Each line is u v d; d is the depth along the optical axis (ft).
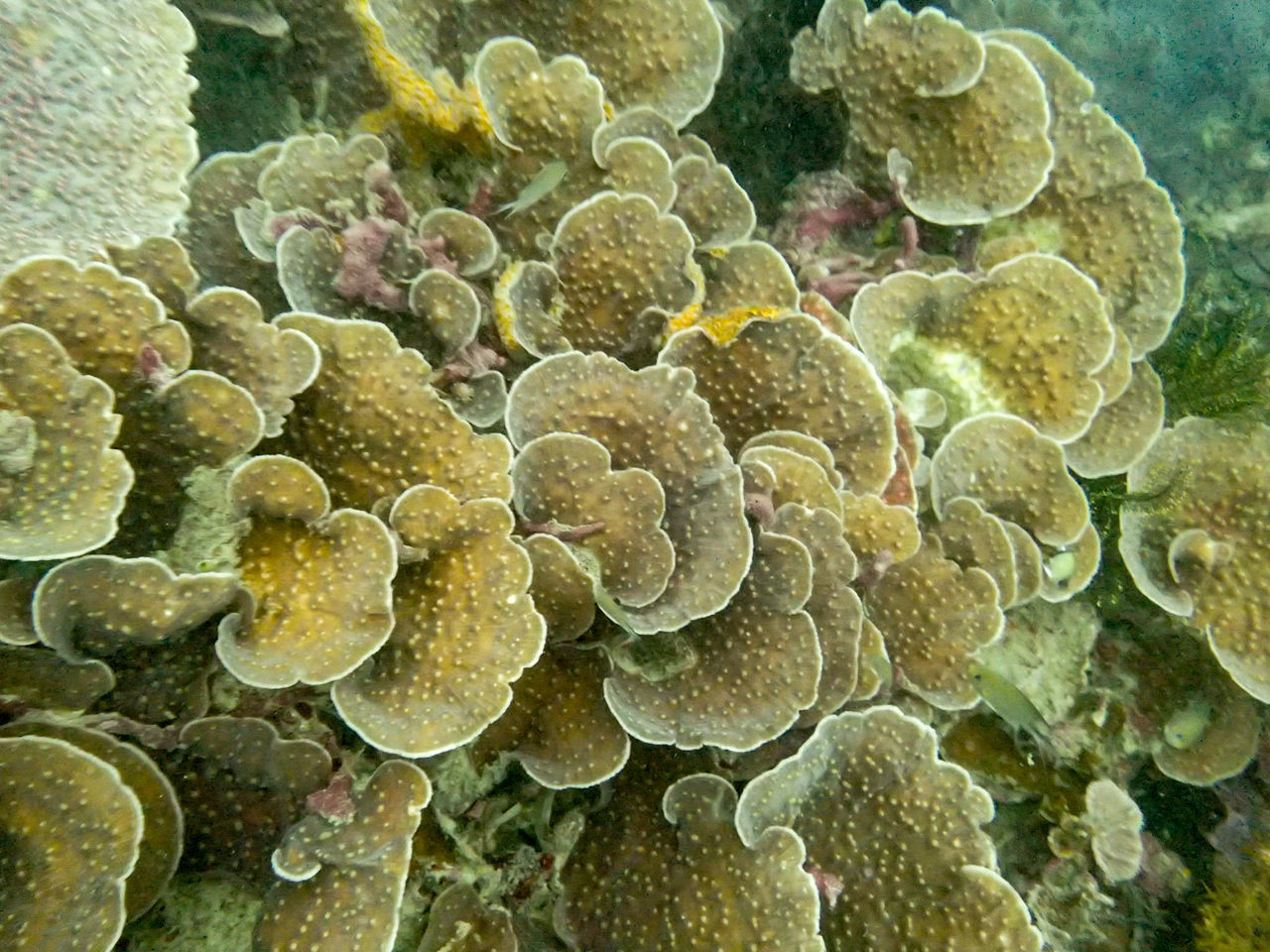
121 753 1.32
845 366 1.88
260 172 1.83
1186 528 2.24
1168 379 2.56
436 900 1.50
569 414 1.67
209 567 1.37
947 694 1.88
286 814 1.42
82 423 1.29
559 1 2.06
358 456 1.53
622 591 1.58
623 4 2.07
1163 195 2.31
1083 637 2.25
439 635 1.43
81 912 1.20
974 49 2.16
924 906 1.66
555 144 1.92
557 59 1.92
